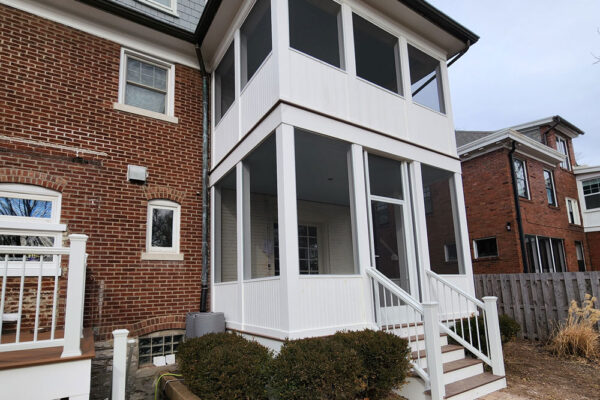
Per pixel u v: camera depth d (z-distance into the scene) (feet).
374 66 26.71
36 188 18.86
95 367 18.71
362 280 17.54
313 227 31.78
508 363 20.88
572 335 22.12
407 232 21.20
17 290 17.57
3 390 10.61
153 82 24.25
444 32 24.54
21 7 19.93
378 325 17.08
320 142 18.86
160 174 22.76
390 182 23.02
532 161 44.39
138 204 21.62
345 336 14.43
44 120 19.54
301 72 17.71
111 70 22.20
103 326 19.33
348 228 33.14
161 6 25.53
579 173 54.13
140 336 20.36
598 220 52.75
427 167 23.63
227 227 26.27
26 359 11.27
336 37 23.30
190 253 22.91
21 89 19.20
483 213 40.75
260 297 17.16
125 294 20.26
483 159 41.42
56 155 19.57
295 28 22.29
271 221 28.86
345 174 24.61
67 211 19.35
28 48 19.76
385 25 22.44
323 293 16.01
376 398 14.02
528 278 26.78
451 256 35.09
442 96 25.54
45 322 17.80
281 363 12.37
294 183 16.14
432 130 23.80
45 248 11.71
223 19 22.41
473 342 19.56
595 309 22.29
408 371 14.58
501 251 38.68
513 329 20.22
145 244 21.44
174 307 21.74
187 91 25.08
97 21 22.17
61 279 18.39
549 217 45.03
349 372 12.30
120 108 21.99
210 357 13.83
